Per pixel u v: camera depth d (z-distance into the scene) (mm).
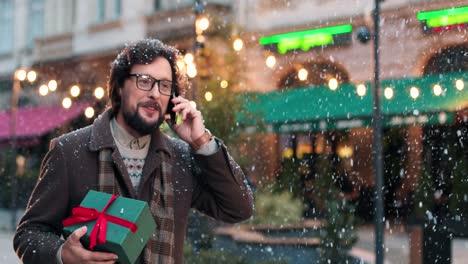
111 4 20062
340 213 8109
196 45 8203
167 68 2299
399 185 13039
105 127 2314
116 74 2289
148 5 18797
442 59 13016
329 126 13867
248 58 16281
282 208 10375
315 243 9281
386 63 13977
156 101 2271
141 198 2293
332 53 15336
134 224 2074
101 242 2070
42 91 8883
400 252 9406
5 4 23656
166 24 18094
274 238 9539
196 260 7895
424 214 10320
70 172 2277
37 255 2160
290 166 13141
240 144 9734
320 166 12055
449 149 11445
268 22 16344
